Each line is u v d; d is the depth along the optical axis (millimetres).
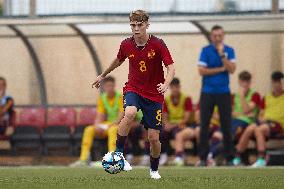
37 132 57562
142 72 29625
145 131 51688
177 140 51469
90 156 53094
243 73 52156
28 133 57500
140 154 53406
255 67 58219
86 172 39812
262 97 55938
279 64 57906
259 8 56469
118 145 29156
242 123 51656
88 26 56562
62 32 57594
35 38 59094
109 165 28953
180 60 59312
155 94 29734
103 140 52562
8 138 57031
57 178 32188
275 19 53656
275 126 51531
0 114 57094
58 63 59875
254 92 52281
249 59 58281
